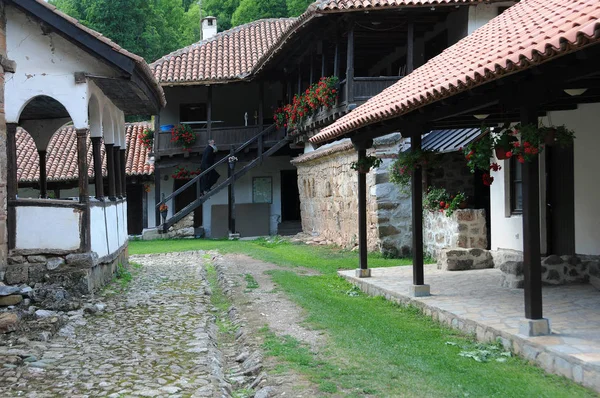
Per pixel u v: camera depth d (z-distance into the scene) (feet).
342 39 58.90
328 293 33.19
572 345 17.93
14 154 33.76
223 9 138.31
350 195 53.11
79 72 34.58
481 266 36.78
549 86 18.10
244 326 25.46
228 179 76.79
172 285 39.93
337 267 43.09
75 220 33.76
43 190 47.47
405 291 29.55
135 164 82.48
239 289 34.96
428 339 21.85
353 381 16.72
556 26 18.52
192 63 82.58
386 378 16.88
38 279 32.83
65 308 29.94
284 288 33.99
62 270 33.22
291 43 61.67
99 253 36.91
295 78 77.30
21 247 33.24
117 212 45.62
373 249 48.32
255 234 84.89
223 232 83.97
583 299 25.31
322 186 63.41
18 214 33.27
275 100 87.45
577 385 16.17
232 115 87.71
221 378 19.07
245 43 88.74
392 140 46.57
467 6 50.70
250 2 120.16
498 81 19.69
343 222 55.88
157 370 19.93
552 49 15.84
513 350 19.36
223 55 84.69
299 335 22.75
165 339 24.52
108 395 17.38
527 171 19.36
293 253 54.29
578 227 30.17
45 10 33.12
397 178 32.60
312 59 63.62
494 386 16.07
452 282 31.63
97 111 38.96
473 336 21.80
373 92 52.29
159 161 81.25
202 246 66.28
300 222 85.76
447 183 48.85
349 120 33.55
